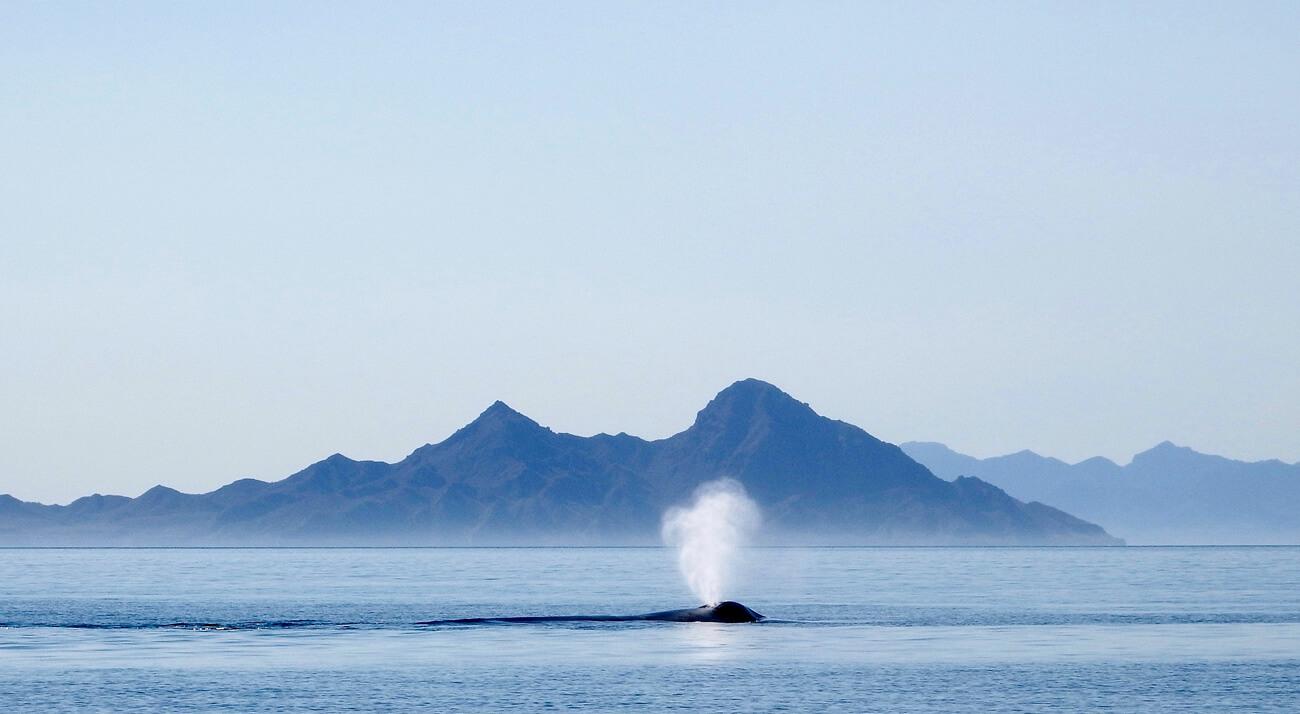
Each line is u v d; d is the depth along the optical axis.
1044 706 154.62
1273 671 181.25
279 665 185.75
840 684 169.00
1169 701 157.75
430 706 153.50
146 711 150.62
